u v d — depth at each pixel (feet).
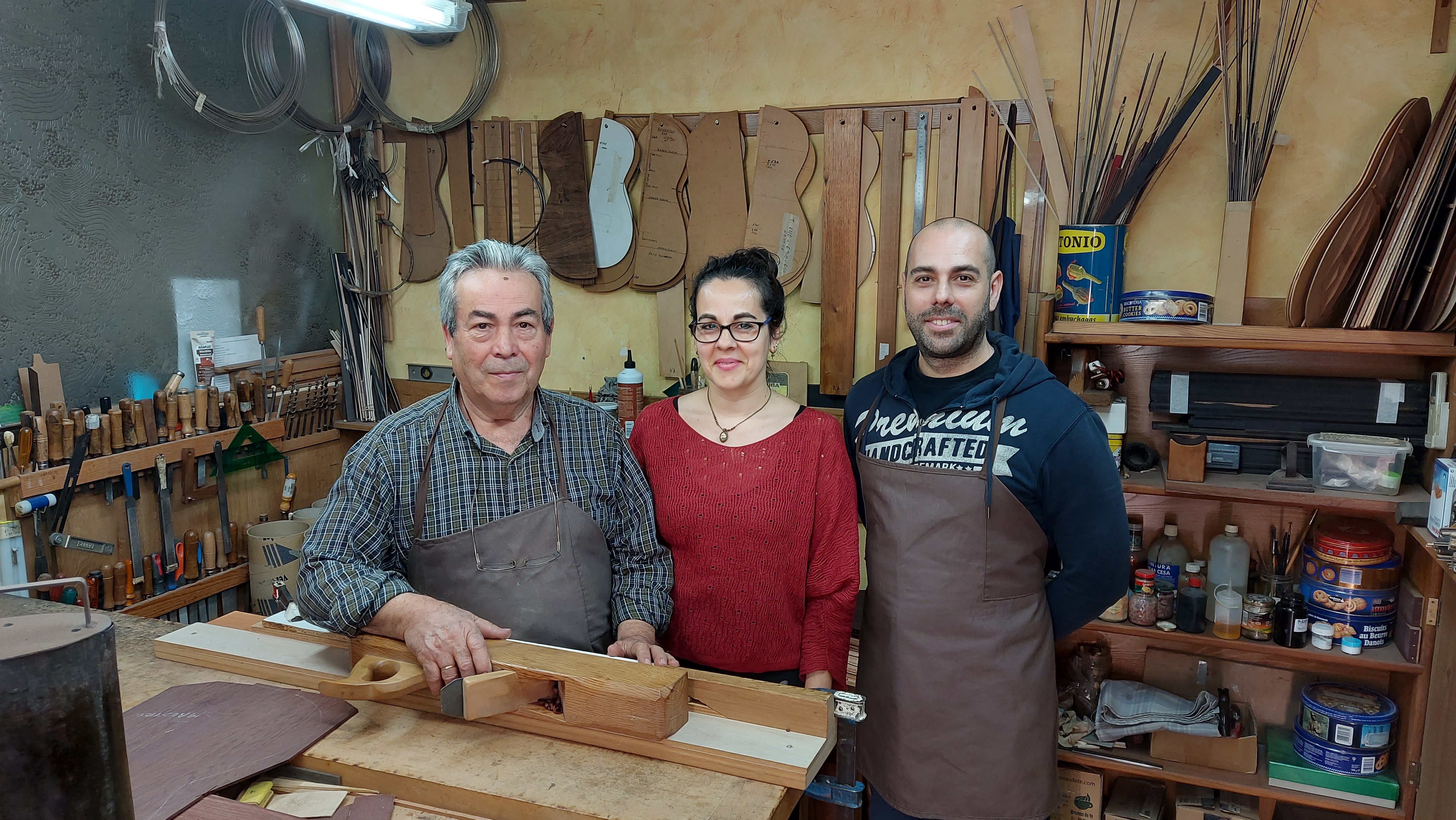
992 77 8.89
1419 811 7.27
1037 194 8.70
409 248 11.57
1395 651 7.53
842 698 4.11
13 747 2.20
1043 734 6.17
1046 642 6.19
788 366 9.97
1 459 7.99
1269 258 8.18
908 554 6.06
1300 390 7.66
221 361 10.34
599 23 10.36
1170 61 8.21
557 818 3.55
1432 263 6.77
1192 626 7.97
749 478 5.71
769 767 3.71
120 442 8.91
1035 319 8.72
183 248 9.89
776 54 9.69
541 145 10.70
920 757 6.15
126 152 9.24
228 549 10.06
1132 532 8.53
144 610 9.12
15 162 8.28
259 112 10.07
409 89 11.36
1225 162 8.14
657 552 5.60
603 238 10.64
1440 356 7.20
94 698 2.36
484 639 4.32
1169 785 8.68
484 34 10.66
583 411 5.36
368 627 4.52
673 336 10.53
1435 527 6.63
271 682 4.75
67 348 8.84
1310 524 8.17
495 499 5.04
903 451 6.20
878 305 9.52
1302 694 7.99
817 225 9.76
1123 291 8.09
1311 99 7.88
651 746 3.93
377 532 4.89
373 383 11.89
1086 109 8.52
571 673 3.98
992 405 5.89
